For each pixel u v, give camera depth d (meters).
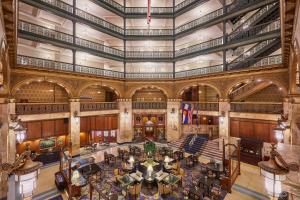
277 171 3.56
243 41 15.97
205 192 10.63
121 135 22.52
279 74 13.95
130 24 24.91
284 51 10.56
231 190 11.45
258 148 15.59
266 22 15.16
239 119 17.09
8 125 10.51
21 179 3.80
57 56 20.47
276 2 14.01
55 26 20.05
